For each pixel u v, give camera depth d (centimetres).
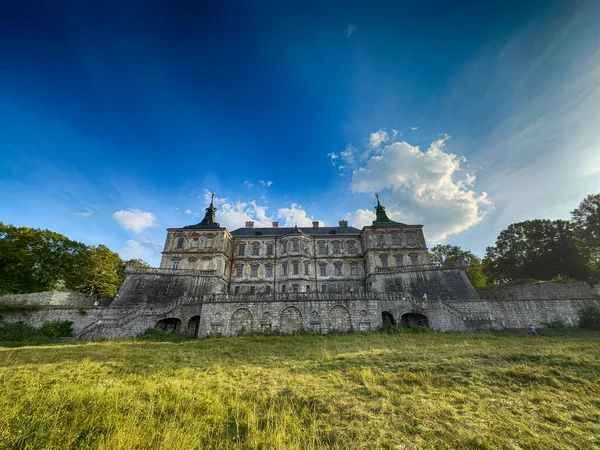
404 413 816
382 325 3023
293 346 2189
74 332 2978
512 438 666
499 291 3962
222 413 831
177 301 3203
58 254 4328
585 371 1148
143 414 783
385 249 4722
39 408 755
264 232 5534
